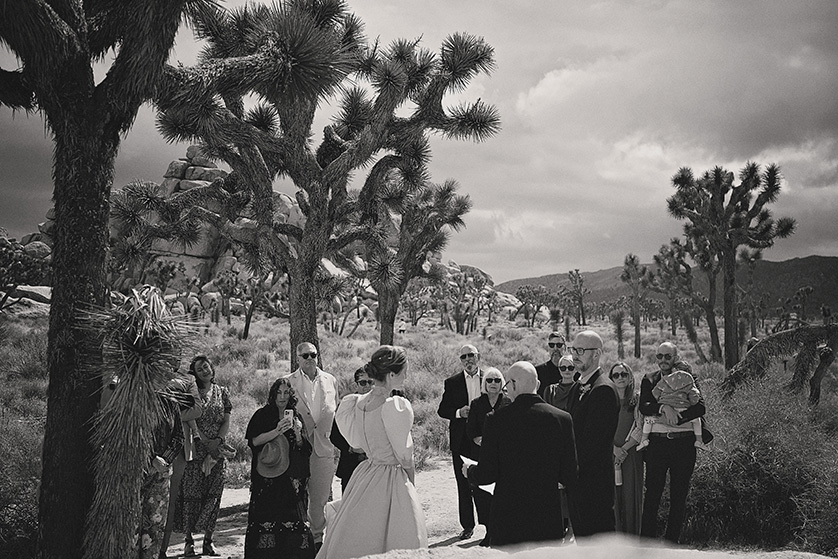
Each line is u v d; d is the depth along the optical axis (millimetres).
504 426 4207
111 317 5082
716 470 7289
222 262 73750
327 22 11156
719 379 13188
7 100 5664
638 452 6203
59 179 5195
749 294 55031
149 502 5332
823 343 12844
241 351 30047
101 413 5008
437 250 16250
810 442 7609
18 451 6914
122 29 5605
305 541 6043
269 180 10617
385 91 10422
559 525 4145
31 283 32812
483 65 11234
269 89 6207
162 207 13852
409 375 23000
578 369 5660
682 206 27469
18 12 4820
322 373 6922
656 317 114312
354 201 12219
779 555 2498
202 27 10188
